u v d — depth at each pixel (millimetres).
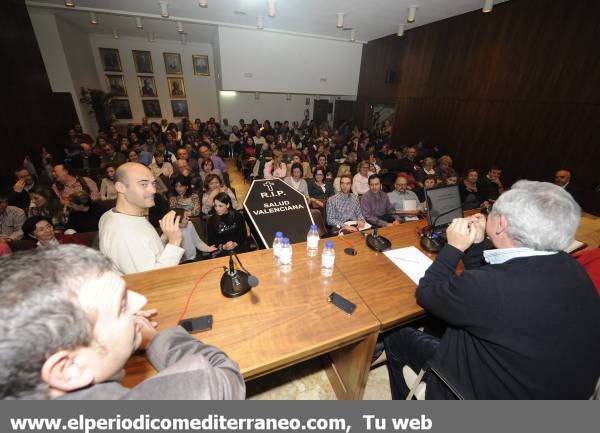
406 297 1212
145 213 1588
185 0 4855
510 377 805
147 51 8969
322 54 7566
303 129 9789
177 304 1095
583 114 4012
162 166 4629
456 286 896
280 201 1937
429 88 6371
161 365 648
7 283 381
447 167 4594
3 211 2730
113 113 9148
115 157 5090
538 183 897
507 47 4820
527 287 776
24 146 5141
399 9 5090
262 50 6875
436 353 1047
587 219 3953
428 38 6223
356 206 2904
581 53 3953
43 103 5965
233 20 5984
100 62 8570
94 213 2713
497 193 3838
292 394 1570
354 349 1294
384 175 4086
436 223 1799
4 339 355
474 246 1381
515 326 773
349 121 9000
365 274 1354
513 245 893
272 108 10680
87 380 444
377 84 7750
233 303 1117
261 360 890
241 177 6914
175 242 1399
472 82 5473
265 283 1248
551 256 824
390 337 1406
